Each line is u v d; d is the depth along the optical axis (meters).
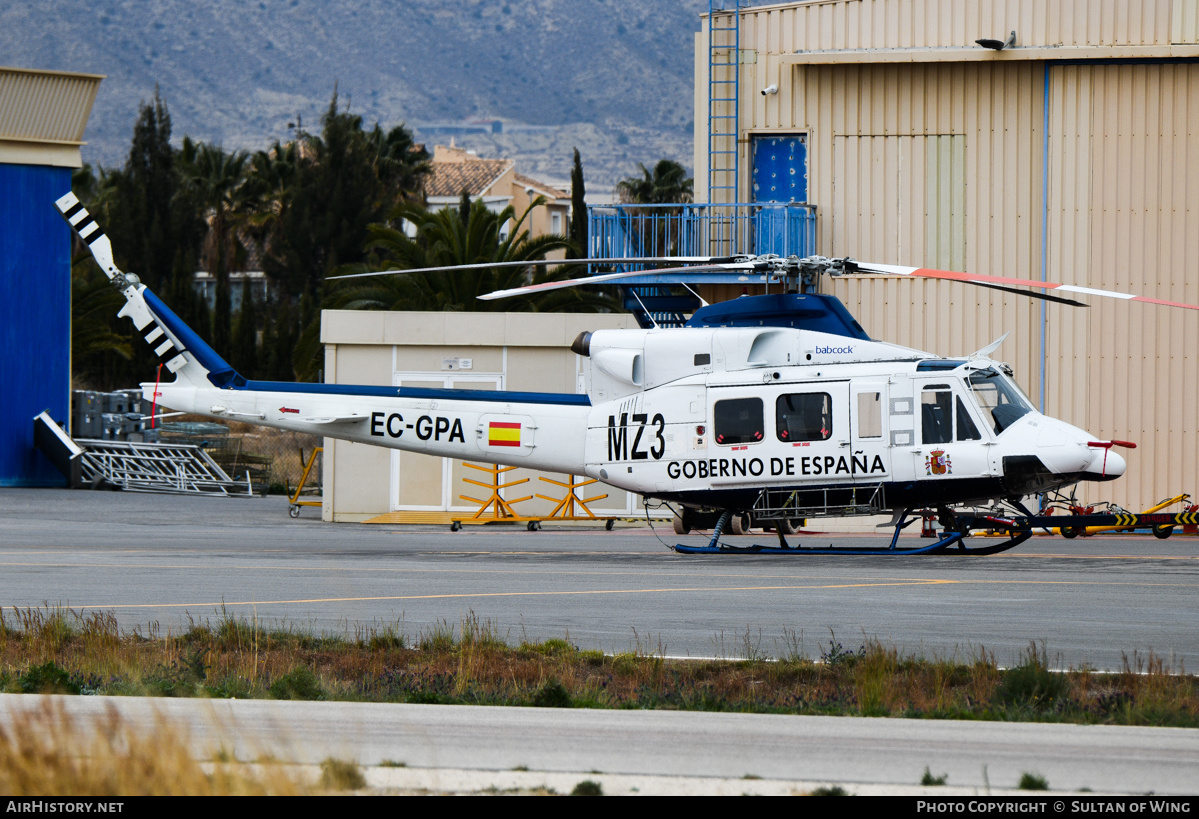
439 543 77.88
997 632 43.19
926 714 31.75
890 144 92.19
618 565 63.56
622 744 28.08
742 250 94.69
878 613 47.19
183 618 47.75
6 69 123.12
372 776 25.23
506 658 39.75
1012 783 24.95
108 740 24.72
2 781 22.77
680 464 66.94
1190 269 88.12
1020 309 90.25
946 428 63.31
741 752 27.34
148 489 134.00
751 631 44.00
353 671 38.59
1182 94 87.75
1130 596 50.78
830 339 65.88
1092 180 89.19
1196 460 88.12
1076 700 33.31
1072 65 89.12
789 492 65.44
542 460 70.75
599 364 69.19
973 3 90.06
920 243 91.75
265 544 77.12
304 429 74.19
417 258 149.75
